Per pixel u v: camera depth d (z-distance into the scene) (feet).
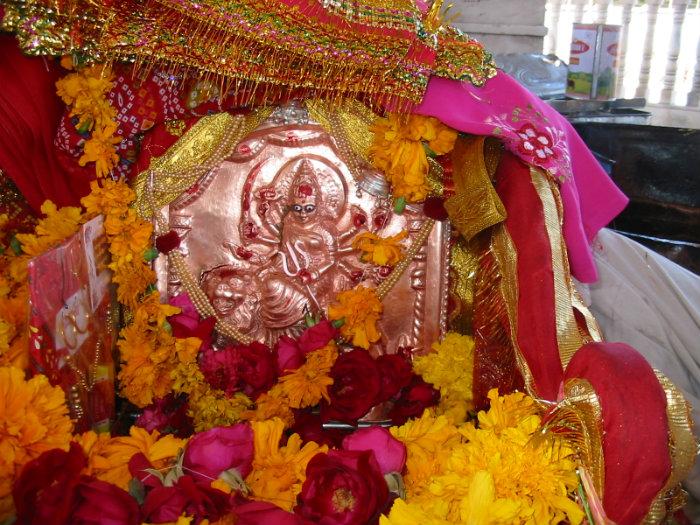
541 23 9.41
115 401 3.60
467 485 2.63
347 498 2.59
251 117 3.62
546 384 2.98
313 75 3.31
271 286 3.70
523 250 3.23
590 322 3.14
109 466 2.79
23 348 2.91
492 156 3.59
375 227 3.71
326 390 3.50
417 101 3.32
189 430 3.49
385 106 3.42
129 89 3.42
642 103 9.63
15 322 3.14
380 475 2.64
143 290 3.57
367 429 2.91
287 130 3.65
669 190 6.59
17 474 2.48
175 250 3.63
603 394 2.59
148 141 3.58
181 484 2.55
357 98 3.56
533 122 3.46
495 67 3.56
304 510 2.60
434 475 2.89
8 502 2.46
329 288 3.72
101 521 2.42
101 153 3.41
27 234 3.42
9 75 3.27
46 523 2.35
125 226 3.48
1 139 3.31
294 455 2.96
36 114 3.31
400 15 3.26
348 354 3.59
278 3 3.20
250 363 3.54
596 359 2.69
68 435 2.63
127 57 3.20
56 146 3.46
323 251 3.70
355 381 3.55
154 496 2.52
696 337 4.27
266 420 3.23
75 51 3.15
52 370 2.77
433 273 3.74
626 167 6.77
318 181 3.68
